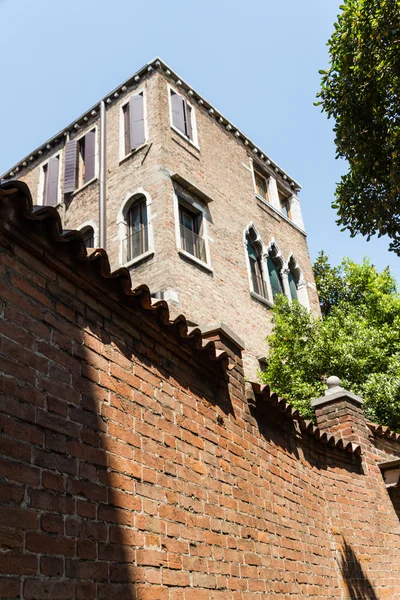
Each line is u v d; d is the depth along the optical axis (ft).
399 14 29.68
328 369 49.67
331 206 32.76
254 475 17.63
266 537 16.99
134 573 10.86
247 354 54.80
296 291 70.95
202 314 50.67
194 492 13.96
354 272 75.25
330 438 24.73
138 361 13.43
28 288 10.53
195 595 12.55
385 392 46.62
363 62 30.73
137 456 12.20
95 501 10.50
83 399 11.09
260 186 72.43
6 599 8.09
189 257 51.78
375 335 51.72
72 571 9.41
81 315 11.87
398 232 30.91
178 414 14.44
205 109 65.41
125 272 12.75
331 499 23.56
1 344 9.51
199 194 56.85
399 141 30.50
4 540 8.37
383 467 28.94
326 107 32.71
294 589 17.69
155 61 60.08
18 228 10.44
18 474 9.00
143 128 57.88
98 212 57.41
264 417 19.98
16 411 9.36
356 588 22.25
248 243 64.39
